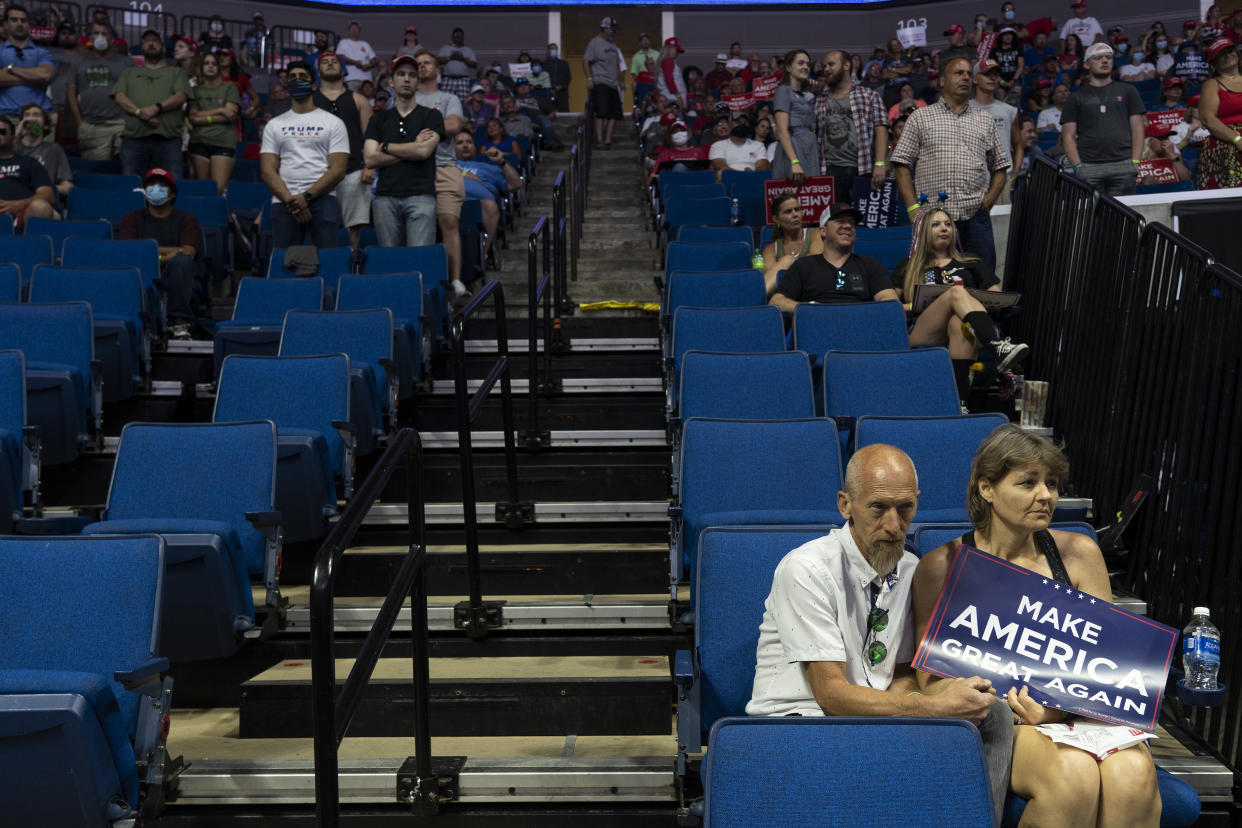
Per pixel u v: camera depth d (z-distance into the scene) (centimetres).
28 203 742
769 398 430
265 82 1623
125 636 267
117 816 237
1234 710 285
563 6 1912
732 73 1667
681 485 362
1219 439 321
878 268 559
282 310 583
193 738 315
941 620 233
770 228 718
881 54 1594
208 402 533
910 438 363
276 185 662
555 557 389
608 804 277
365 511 224
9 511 369
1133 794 217
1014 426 250
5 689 229
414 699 273
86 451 474
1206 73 1298
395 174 657
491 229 812
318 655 200
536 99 1439
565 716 315
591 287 750
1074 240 478
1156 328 385
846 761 190
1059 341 483
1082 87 755
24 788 229
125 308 561
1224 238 559
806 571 231
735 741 192
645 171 1109
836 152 770
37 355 479
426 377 548
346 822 276
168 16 1681
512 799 276
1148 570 360
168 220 668
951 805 189
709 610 264
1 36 1045
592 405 529
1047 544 251
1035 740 224
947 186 574
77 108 1033
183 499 359
